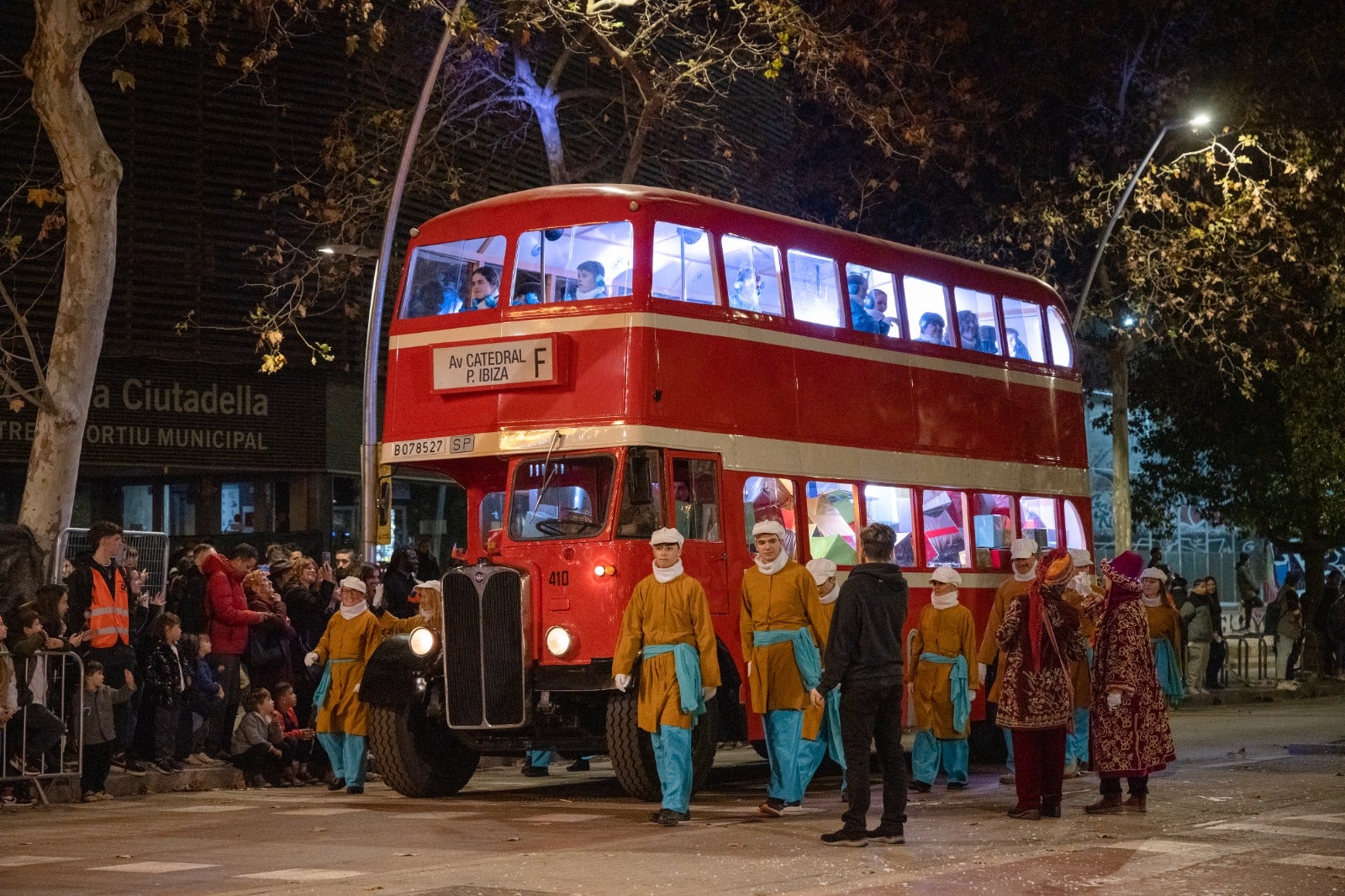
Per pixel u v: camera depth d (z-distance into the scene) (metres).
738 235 14.23
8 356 16.34
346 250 19.59
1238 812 11.52
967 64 28.80
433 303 14.12
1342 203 28.80
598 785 15.20
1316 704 27.12
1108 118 29.61
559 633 12.91
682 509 13.31
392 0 24.53
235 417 23.45
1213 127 28.66
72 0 14.91
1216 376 32.22
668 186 27.86
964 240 29.48
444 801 13.47
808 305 15.01
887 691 10.04
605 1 21.41
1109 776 11.57
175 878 8.91
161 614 14.84
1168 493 34.47
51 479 15.20
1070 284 30.92
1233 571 47.78
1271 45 29.27
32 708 13.16
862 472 15.28
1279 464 32.72
